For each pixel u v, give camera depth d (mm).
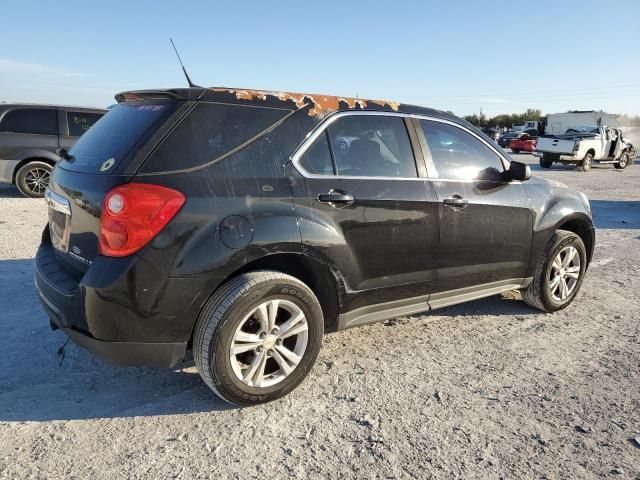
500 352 3828
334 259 3164
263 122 3043
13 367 3428
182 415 2908
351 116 3418
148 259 2611
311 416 2920
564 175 19969
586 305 4934
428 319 4484
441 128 3920
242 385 2891
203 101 2895
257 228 2855
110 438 2672
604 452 2645
